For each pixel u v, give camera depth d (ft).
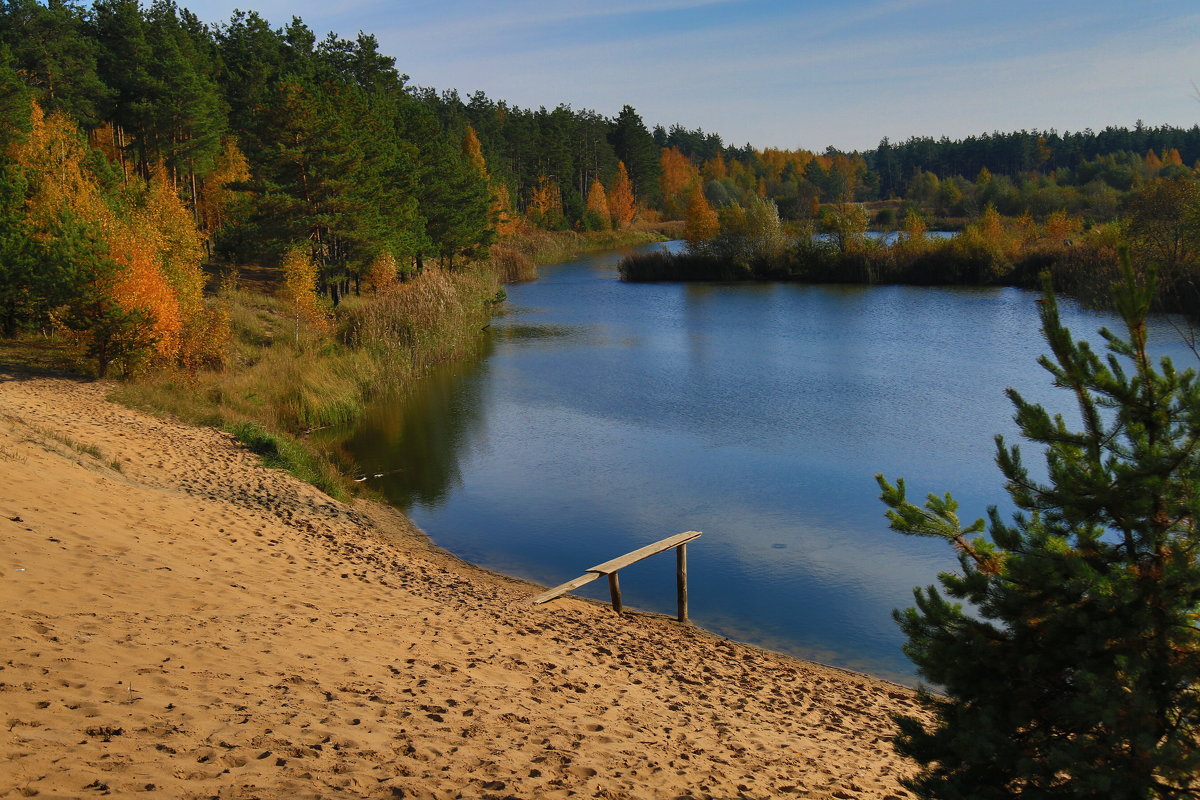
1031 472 66.08
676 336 137.49
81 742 16.90
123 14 173.47
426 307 120.88
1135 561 18.81
